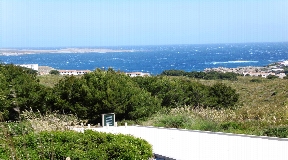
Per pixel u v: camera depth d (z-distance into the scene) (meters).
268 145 12.28
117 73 23.95
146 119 20.16
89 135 10.02
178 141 13.43
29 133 10.02
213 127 16.09
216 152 11.48
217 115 18.06
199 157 10.84
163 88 24.33
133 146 9.41
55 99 20.42
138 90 21.98
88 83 20.88
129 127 17.69
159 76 26.36
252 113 17.86
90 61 165.62
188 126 16.95
